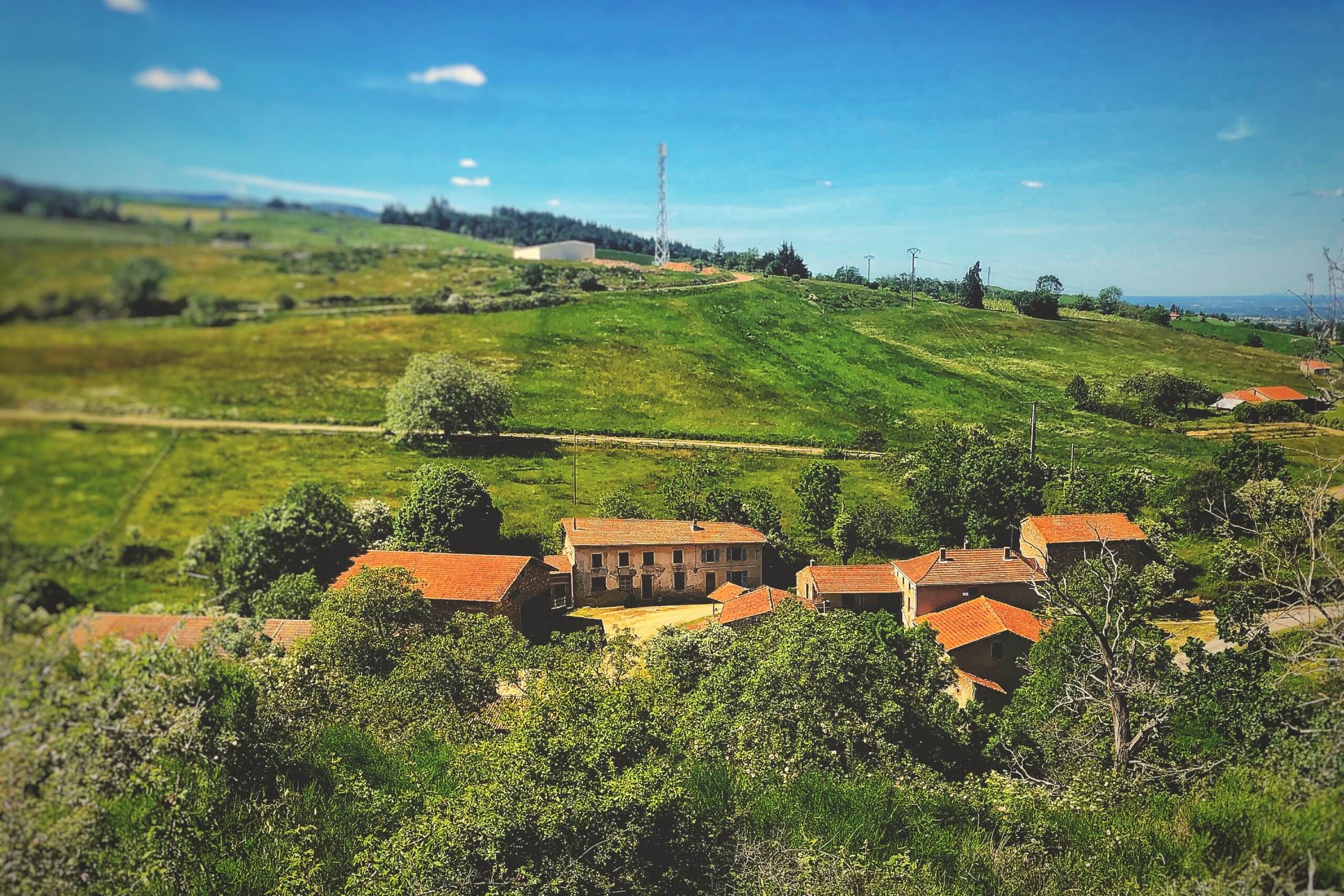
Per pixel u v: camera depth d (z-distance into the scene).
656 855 12.77
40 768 11.18
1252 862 11.41
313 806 14.96
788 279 189.12
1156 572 53.28
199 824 13.27
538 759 12.99
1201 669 20.06
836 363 130.25
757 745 20.06
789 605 27.80
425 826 12.57
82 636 11.82
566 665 19.02
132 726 12.92
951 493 70.88
